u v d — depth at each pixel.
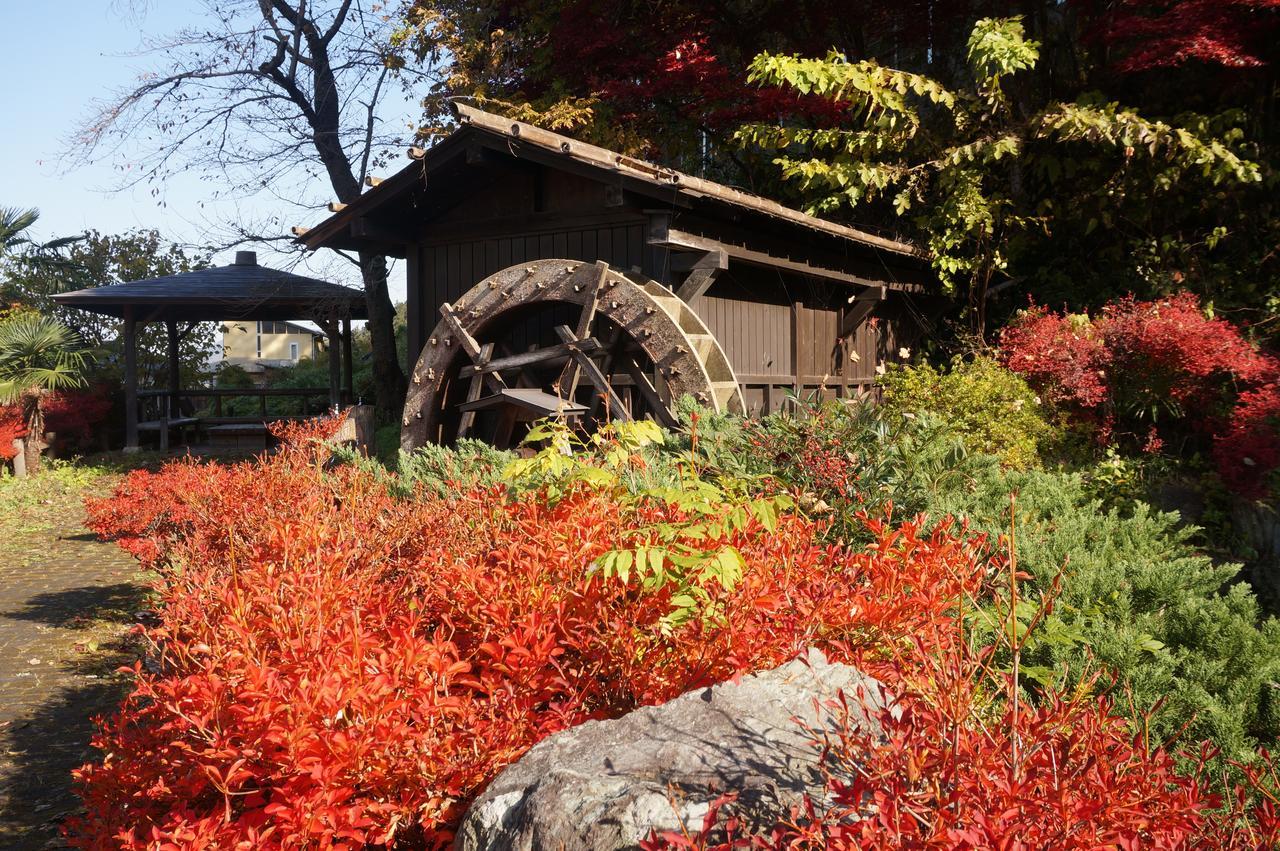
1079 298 12.59
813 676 2.62
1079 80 13.55
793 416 5.55
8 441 16.09
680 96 15.48
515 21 16.97
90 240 29.36
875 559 3.22
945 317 14.07
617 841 2.02
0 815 4.16
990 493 5.61
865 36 15.68
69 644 6.86
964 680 2.12
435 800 2.54
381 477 5.84
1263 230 11.86
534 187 9.38
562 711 2.89
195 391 20.30
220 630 3.04
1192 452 9.81
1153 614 4.22
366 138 19.20
